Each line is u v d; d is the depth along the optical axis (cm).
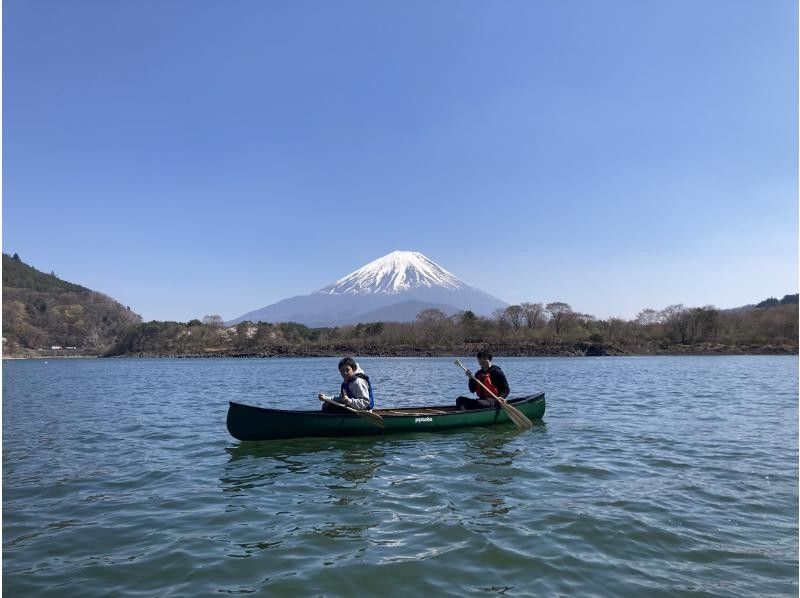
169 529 689
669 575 549
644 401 2141
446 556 595
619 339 11888
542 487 861
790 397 2305
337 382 3716
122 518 734
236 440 1298
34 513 759
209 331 16100
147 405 2148
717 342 11344
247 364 8925
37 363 10950
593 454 1107
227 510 764
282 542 640
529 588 523
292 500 809
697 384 3141
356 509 759
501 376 1512
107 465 1053
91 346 17900
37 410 1986
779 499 789
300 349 14225
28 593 517
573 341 12050
